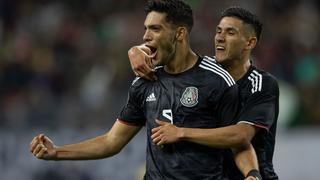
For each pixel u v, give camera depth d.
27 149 33.91
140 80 15.97
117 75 39.59
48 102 35.34
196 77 15.49
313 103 36.84
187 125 15.42
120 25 44.34
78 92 39.50
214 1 44.56
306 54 42.66
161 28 15.42
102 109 35.00
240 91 16.44
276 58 41.72
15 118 34.84
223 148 15.42
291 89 37.62
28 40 43.38
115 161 33.38
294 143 34.06
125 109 16.42
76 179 33.44
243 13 16.44
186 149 15.40
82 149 16.55
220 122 15.59
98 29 44.69
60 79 41.09
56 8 46.19
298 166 33.72
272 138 16.91
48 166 33.56
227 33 16.41
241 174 16.31
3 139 33.97
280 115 35.94
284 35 44.19
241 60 16.58
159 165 15.60
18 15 45.56
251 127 15.87
